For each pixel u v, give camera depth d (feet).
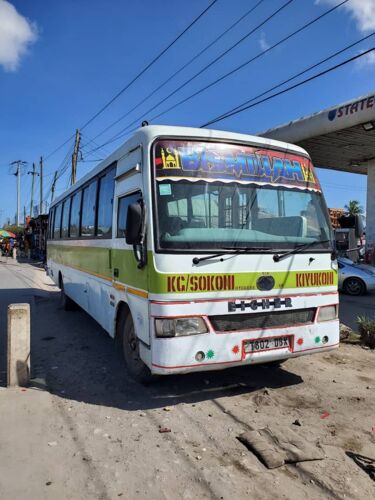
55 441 13.21
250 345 15.52
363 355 22.70
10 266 96.68
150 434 13.73
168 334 14.32
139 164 16.11
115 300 19.27
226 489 10.89
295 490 10.92
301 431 14.06
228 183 16.14
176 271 14.46
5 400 16.16
